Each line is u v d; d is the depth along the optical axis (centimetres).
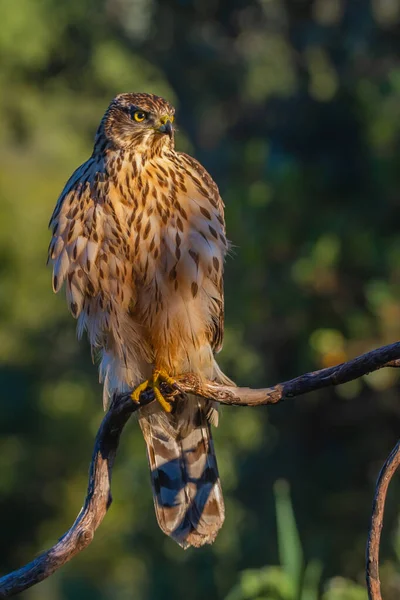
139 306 781
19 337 2634
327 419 1520
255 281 1445
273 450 1577
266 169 1461
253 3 2284
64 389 2494
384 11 1573
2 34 2755
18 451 2475
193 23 2500
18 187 2791
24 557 2502
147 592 1841
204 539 791
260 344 1548
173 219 766
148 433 799
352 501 1477
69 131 2955
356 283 1404
